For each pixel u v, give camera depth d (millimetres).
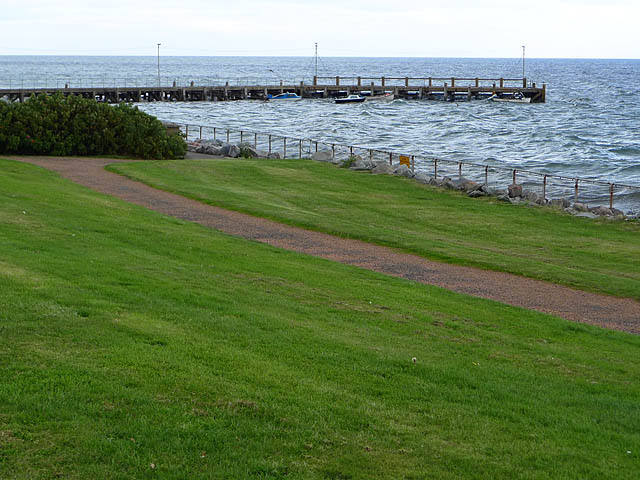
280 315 11289
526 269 18000
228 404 7234
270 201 27562
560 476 6375
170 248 16219
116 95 98625
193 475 5832
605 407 8656
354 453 6457
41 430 6281
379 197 30406
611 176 45031
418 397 8195
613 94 144625
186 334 9516
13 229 15508
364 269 16875
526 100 114250
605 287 16641
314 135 67188
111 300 10758
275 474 5957
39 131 37875
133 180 29828
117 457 5969
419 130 73688
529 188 38875
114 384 7395
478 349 10781
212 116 85750
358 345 10031
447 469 6328
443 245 20734
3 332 8656
